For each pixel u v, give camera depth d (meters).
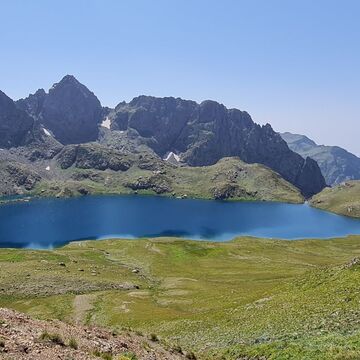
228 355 37.50
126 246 192.75
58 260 153.38
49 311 88.62
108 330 34.31
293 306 51.88
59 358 22.66
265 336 40.84
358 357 27.80
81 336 29.20
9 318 28.81
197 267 155.00
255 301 65.19
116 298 98.69
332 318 41.03
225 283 119.19
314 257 175.88
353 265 60.44
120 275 135.38
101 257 169.25
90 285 113.75
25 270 127.50
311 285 61.38
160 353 31.42
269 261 164.62
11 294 103.31
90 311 87.31
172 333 57.69
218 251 184.00
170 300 94.25
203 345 45.41
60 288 109.31
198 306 82.00
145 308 86.69
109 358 25.08
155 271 147.50
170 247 189.62
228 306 69.06
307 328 39.72
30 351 22.64
